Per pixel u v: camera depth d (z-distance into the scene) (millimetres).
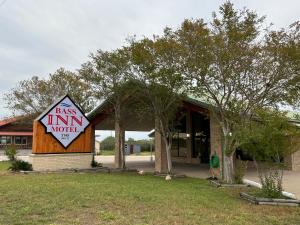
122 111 21484
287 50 12758
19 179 13703
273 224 7574
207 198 10422
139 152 48781
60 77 27828
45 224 6750
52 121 18922
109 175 16562
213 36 13617
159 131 18094
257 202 9867
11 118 31984
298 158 20359
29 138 47531
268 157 10586
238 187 13164
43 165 18281
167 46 15180
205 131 25844
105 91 19391
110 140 59031
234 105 13734
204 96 15266
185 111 21281
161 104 17469
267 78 13617
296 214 8664
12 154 24797
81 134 20062
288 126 10086
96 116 23625
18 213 7566
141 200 9453
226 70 13641
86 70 19484
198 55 13867
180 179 16031
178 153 28656
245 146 10945
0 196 9500
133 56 16438
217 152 16703
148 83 16906
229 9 13445
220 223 7371
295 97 13688
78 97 25406
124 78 18234
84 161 20016
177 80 15727
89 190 10742
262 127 10352
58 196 9602
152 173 18797
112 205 8664
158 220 7363
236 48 13289
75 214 7633
